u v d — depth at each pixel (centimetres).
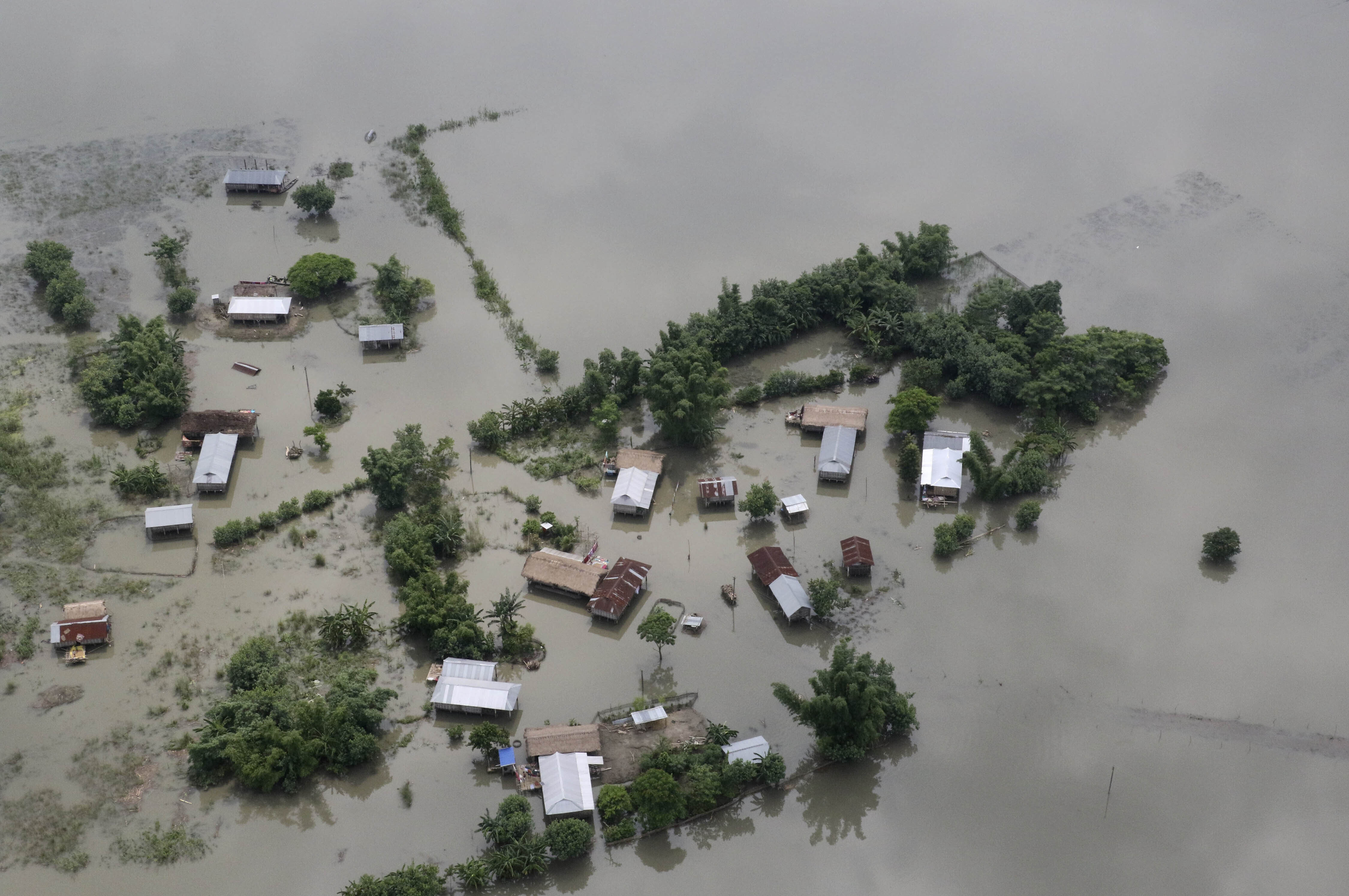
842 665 8669
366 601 10025
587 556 10469
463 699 8988
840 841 8438
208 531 10662
